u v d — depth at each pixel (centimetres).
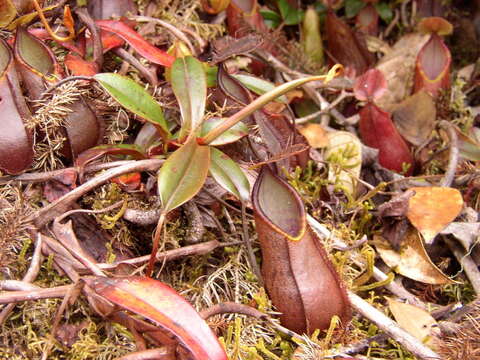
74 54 35
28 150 31
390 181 41
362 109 42
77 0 36
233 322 31
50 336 26
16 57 30
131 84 31
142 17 38
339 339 30
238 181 30
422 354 29
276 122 35
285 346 30
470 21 55
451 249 37
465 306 32
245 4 45
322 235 35
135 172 32
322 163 41
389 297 35
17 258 30
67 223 30
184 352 25
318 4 53
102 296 25
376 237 37
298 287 28
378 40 53
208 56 37
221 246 34
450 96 47
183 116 31
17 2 34
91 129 33
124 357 25
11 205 31
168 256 31
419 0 54
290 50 48
